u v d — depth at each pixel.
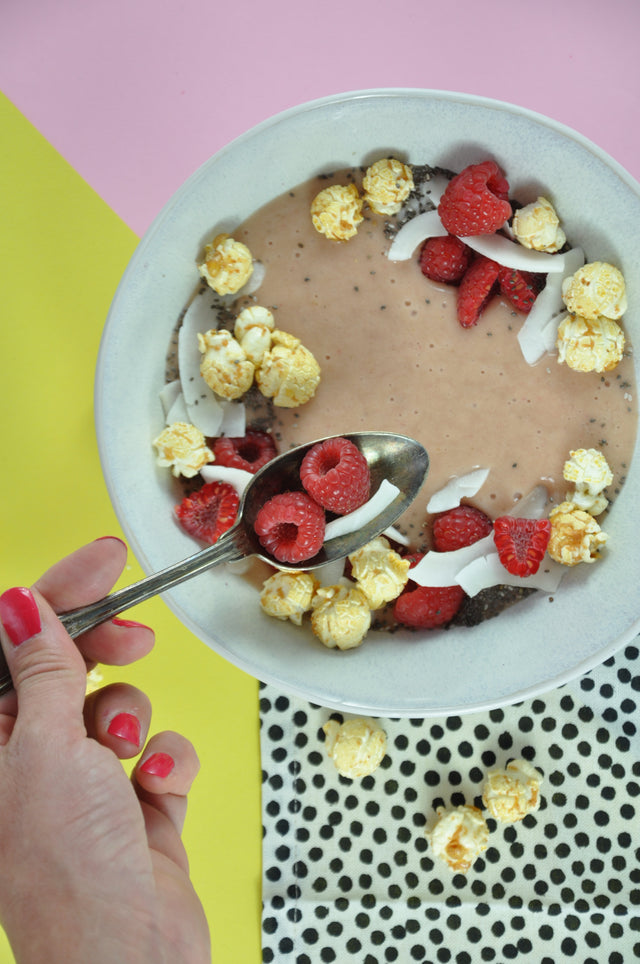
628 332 0.48
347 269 0.49
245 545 0.45
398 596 0.48
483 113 0.46
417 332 0.49
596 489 0.48
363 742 0.51
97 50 0.55
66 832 0.39
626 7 0.54
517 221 0.48
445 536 0.48
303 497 0.45
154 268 0.47
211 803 0.52
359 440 0.46
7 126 0.54
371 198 0.48
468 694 0.48
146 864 0.39
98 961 0.38
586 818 0.52
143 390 0.48
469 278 0.48
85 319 0.54
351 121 0.47
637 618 0.47
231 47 0.55
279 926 0.51
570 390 0.49
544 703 0.52
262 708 0.52
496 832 0.52
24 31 0.54
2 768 0.39
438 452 0.49
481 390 0.49
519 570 0.47
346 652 0.48
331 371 0.49
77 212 0.54
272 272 0.49
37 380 0.53
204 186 0.47
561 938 0.51
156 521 0.48
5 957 0.52
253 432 0.49
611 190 0.47
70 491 0.53
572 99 0.54
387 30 0.54
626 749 0.52
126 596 0.42
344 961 0.51
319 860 0.52
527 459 0.49
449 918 0.52
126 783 0.39
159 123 0.55
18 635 0.40
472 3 0.54
